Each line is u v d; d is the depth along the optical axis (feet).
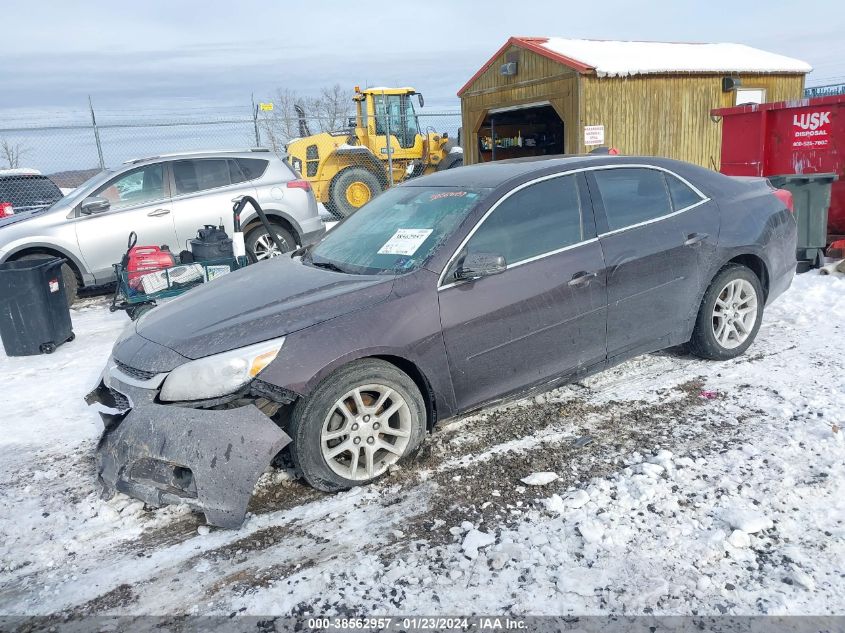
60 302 22.00
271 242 29.45
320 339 10.44
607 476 10.92
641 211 13.98
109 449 10.22
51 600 8.95
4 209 39.37
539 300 12.34
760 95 46.83
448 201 12.98
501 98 47.70
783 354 15.89
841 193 25.93
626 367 15.79
